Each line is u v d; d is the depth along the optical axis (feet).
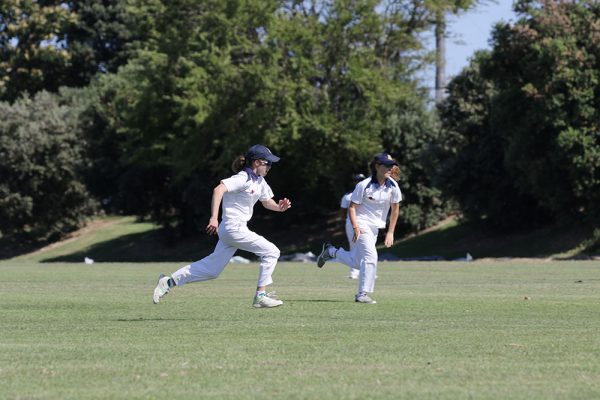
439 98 449.06
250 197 104.73
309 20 428.15
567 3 343.26
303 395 56.03
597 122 322.14
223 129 424.05
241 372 64.23
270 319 99.40
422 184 427.74
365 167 432.25
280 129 413.39
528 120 331.36
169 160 437.58
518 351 73.87
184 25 437.58
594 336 83.51
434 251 400.26
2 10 370.73
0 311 111.04
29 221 574.15
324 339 81.61
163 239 544.21
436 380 60.95
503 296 131.95
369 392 56.85
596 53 326.85
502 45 344.08
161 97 449.48
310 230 492.13
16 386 59.47
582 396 55.36
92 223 631.56
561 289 148.66
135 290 151.33
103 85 569.64
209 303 120.67
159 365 67.31
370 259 119.14
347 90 418.51
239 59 431.43
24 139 545.03
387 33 444.14
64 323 96.89
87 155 545.44
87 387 59.11
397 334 85.15
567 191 334.03
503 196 382.42
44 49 387.75
